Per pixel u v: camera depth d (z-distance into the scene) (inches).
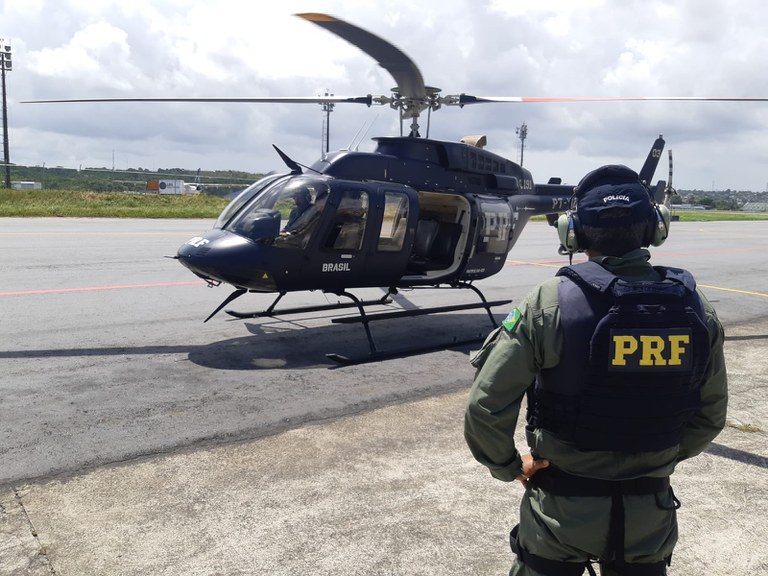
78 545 134.5
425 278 329.7
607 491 76.3
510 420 78.1
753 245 1007.6
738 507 158.7
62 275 474.0
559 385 77.2
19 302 376.5
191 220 1164.5
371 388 247.1
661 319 74.4
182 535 139.5
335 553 134.3
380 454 185.2
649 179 496.1
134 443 187.6
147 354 283.0
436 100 335.9
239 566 128.8
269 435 197.2
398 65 279.9
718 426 85.0
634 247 81.2
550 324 76.8
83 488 159.5
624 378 73.4
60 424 199.9
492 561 132.8
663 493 78.7
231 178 5054.1
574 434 76.2
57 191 1929.1
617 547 75.6
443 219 358.6
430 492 162.4
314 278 285.7
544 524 79.5
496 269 362.3
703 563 134.8
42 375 248.2
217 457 180.1
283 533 141.5
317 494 159.8
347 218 284.7
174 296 413.7
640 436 75.0
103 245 665.6
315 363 279.7
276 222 269.9
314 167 295.7
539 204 395.5
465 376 267.9
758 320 406.0
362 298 437.7
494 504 157.0
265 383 248.5
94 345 293.6
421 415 219.1
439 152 330.3
